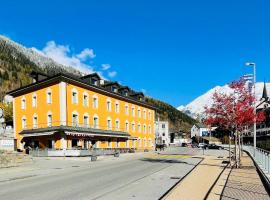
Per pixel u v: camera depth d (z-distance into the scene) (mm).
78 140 48938
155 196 12828
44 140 48625
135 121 68938
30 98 52531
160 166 27656
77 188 15062
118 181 17625
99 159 38219
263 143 44250
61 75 46719
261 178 17516
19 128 54188
